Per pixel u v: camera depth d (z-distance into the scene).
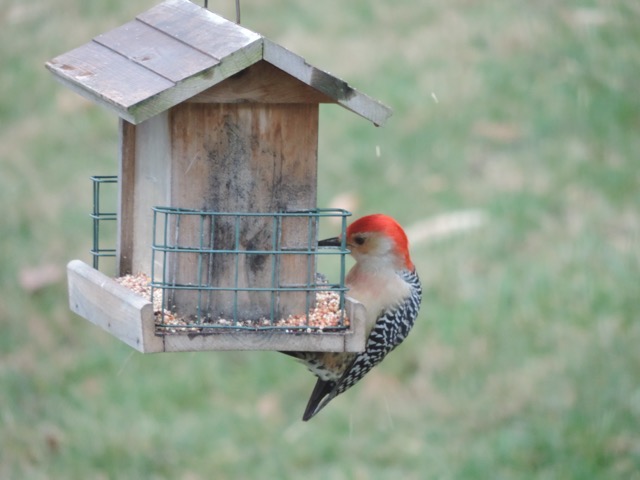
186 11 7.32
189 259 7.22
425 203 15.02
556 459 11.12
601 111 16.22
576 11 18.20
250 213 7.24
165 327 6.99
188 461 11.95
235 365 13.28
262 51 6.80
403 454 11.72
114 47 7.11
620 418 11.36
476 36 18.25
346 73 17.64
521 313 12.90
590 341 12.32
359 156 16.05
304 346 7.14
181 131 7.11
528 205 14.70
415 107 16.81
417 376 12.59
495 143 16.03
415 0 19.56
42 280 14.37
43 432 12.28
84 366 13.30
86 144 17.45
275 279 7.35
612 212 14.47
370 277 8.93
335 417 12.31
